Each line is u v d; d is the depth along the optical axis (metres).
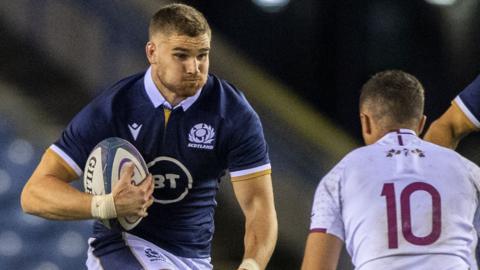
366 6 35.62
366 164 12.68
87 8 28.08
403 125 12.94
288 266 30.83
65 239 31.67
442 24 35.75
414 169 12.59
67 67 28.58
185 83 13.43
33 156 31.30
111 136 14.09
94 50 28.09
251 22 35.97
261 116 28.48
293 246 29.00
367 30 35.69
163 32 13.42
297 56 36.12
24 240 31.41
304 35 36.06
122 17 27.64
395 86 12.93
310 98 36.16
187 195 14.29
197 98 14.12
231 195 28.89
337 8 35.84
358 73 35.81
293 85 36.19
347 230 12.59
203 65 13.51
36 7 28.77
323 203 12.70
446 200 12.42
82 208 13.55
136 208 13.41
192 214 14.40
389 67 35.69
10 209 31.50
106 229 14.43
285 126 28.67
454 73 35.94
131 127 14.05
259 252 14.14
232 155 14.33
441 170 12.61
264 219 14.34
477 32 35.97
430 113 35.94
